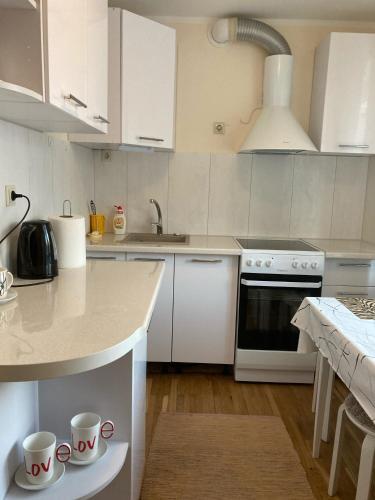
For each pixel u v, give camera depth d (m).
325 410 2.03
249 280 2.49
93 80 1.63
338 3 2.55
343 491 1.72
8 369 0.86
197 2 2.57
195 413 2.27
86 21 1.49
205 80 2.92
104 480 1.16
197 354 2.65
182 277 2.56
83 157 2.72
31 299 1.31
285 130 2.57
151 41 2.44
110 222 3.07
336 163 3.01
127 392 1.29
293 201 3.04
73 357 0.90
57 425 1.35
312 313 1.76
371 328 1.47
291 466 1.87
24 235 1.54
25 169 1.71
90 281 1.55
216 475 1.80
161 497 1.66
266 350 2.58
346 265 2.57
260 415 2.27
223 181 3.02
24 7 1.08
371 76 2.58
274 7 2.64
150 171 3.02
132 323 1.11
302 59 2.88
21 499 1.10
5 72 1.13
